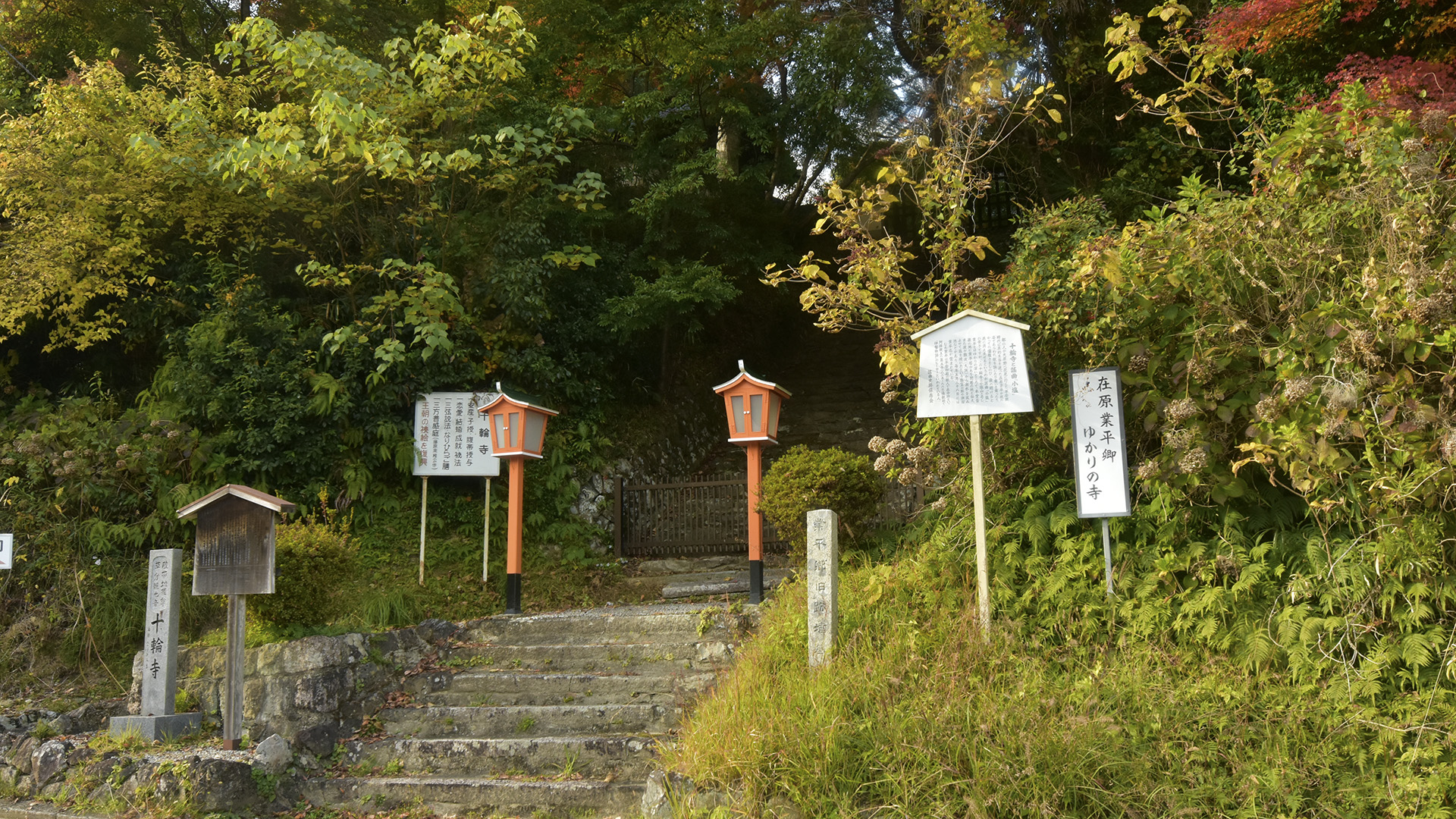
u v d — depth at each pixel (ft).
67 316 33.17
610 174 43.04
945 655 16.74
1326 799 12.76
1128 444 19.71
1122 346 19.01
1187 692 15.01
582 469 35.42
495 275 34.09
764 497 24.75
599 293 39.42
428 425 31.73
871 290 21.24
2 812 18.15
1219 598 15.96
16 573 26.61
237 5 40.42
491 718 20.12
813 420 44.27
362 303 34.71
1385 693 14.23
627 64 40.81
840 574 21.63
